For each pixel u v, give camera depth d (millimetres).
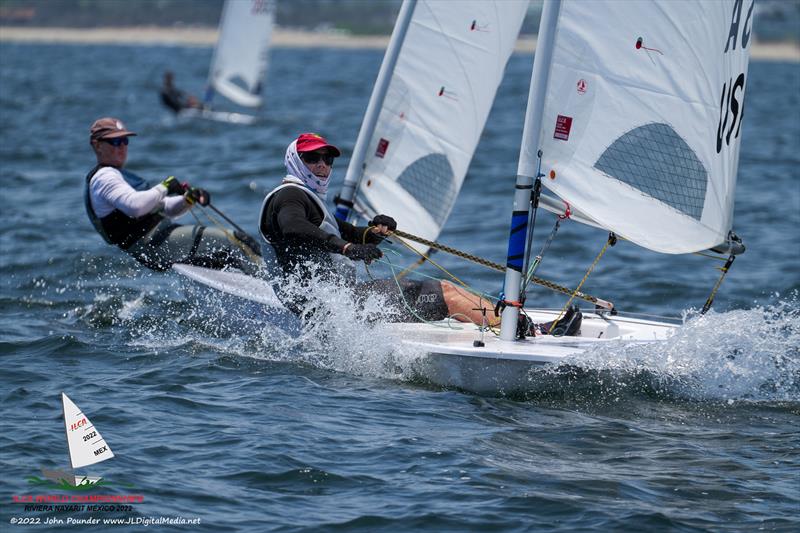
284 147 75500
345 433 19438
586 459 18562
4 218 43938
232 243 29375
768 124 106188
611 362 21812
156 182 57406
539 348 21969
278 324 25406
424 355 22422
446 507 16391
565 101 22141
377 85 28688
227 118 98688
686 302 33438
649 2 21859
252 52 102062
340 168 64875
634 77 22141
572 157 22312
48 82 152500
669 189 22625
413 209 28953
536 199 22344
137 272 34531
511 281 22672
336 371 23734
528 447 19062
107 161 29750
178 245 29234
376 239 24875
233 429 19422
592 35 21984
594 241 43844
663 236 22781
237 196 52719
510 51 27656
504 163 69375
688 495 17109
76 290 32031
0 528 15258
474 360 21891
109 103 115438
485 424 20203
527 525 15867
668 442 19594
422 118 28531
